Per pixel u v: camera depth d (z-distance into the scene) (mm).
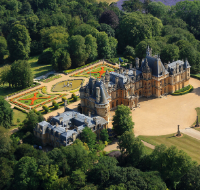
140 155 192375
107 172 175250
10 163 195375
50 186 176625
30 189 181250
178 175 173875
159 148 186125
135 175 171500
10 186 184875
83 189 165500
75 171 178000
